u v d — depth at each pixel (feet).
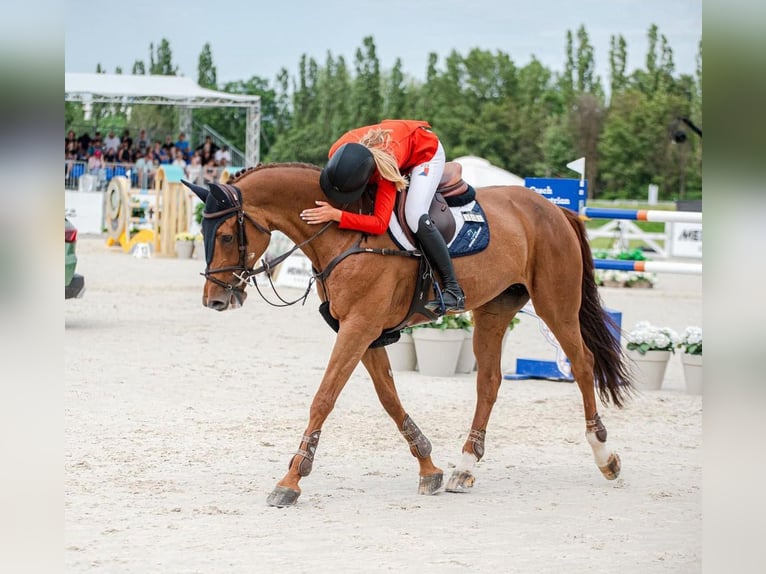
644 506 24.06
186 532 20.77
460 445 30.81
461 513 23.08
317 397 23.54
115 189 115.96
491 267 25.73
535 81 279.90
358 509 23.17
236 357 47.42
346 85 287.07
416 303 24.66
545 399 38.88
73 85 160.86
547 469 28.12
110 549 19.39
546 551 20.01
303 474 23.48
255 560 18.92
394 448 30.14
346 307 23.66
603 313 28.17
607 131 254.06
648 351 41.39
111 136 177.58
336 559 19.12
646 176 251.19
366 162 23.25
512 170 265.95
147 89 164.55
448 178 25.98
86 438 29.84
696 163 247.29
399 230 24.20
